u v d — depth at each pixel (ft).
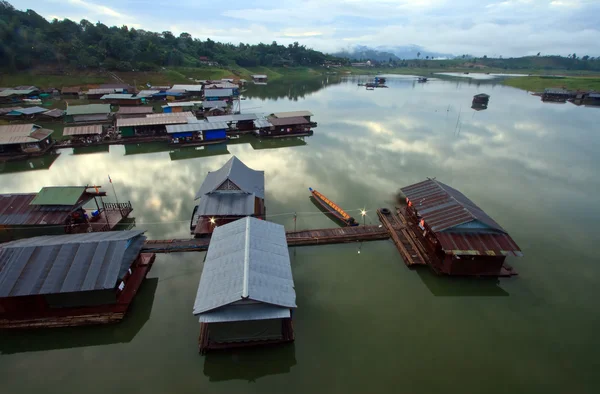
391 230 122.93
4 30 433.07
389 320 86.63
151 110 291.58
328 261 109.60
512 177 179.01
